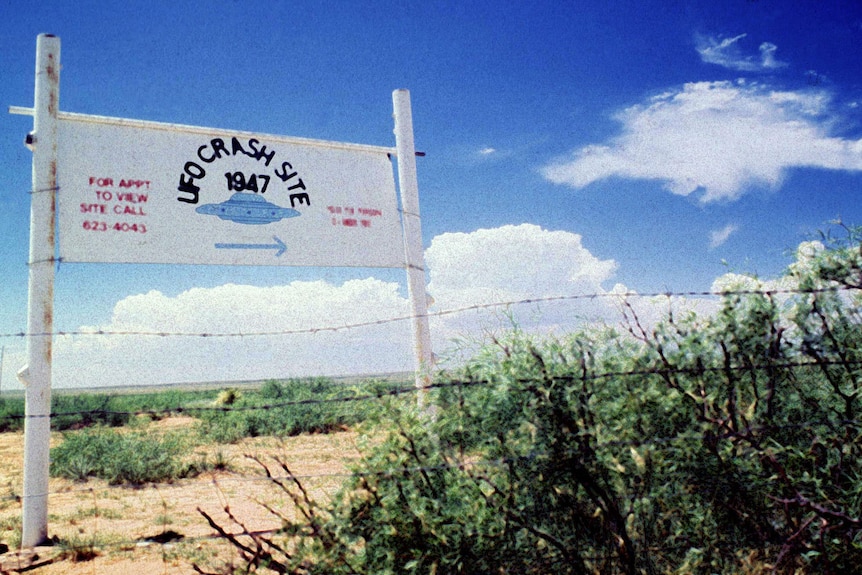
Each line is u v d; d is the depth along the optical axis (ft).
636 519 10.10
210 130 21.01
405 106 23.76
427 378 11.87
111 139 19.66
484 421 10.56
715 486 10.25
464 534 9.64
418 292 22.94
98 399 96.17
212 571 14.12
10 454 45.73
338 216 22.65
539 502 10.30
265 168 21.81
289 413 49.52
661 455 10.09
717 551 10.11
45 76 18.65
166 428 57.41
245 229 21.13
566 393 10.19
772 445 10.52
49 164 18.40
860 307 11.44
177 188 20.38
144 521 20.54
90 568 15.35
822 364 10.72
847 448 10.32
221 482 28.19
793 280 11.59
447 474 10.24
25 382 17.30
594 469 10.09
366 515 10.03
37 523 17.11
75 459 32.53
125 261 19.24
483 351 11.11
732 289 11.23
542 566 9.82
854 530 9.80
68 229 18.60
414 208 23.39
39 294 17.70
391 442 10.36
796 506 10.19
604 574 9.75
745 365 10.78
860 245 11.34
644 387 10.65
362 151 23.45
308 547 9.94
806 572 9.86
